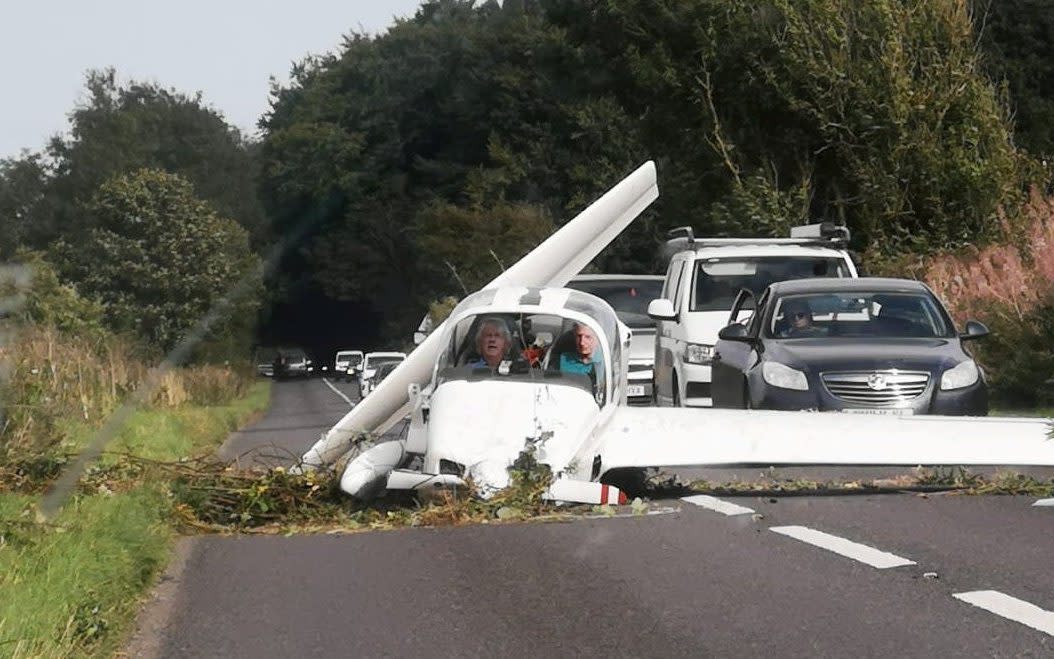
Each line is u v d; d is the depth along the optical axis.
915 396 37.28
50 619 18.64
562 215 162.50
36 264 94.62
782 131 83.38
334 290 190.62
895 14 78.75
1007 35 114.31
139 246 150.50
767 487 33.16
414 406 31.89
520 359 31.19
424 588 22.28
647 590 21.56
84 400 50.97
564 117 173.75
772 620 19.47
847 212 82.50
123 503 27.23
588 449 29.84
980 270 62.03
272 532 28.56
